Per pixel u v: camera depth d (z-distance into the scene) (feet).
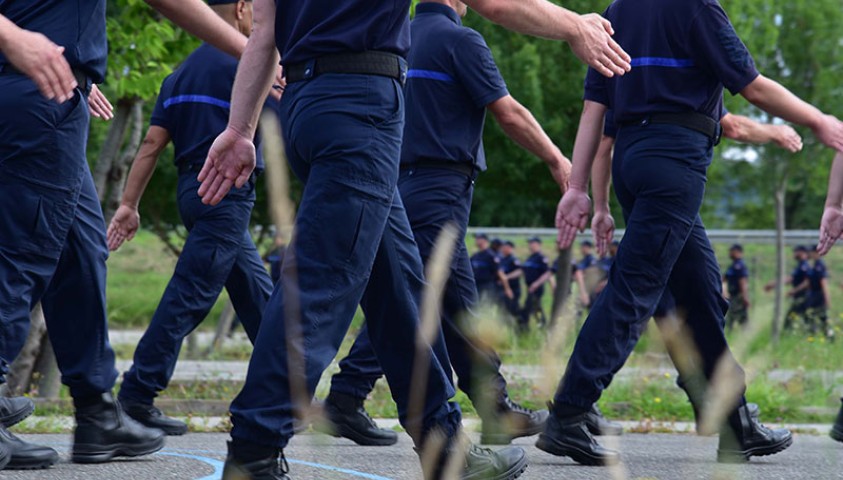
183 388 50.37
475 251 103.19
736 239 104.17
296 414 13.74
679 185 23.56
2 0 19.20
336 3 14.92
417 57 27.22
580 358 23.53
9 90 18.78
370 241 14.65
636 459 25.79
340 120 14.56
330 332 14.29
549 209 146.61
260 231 96.07
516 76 97.91
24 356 47.60
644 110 23.97
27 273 19.12
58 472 21.01
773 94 23.82
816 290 99.60
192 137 29.91
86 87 19.57
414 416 9.49
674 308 23.79
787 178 110.73
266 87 16.11
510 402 28.55
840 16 110.11
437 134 26.76
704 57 23.62
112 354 22.50
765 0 108.17
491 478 16.52
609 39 16.19
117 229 32.42
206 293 29.48
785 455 27.66
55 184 19.16
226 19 30.63
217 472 21.90
